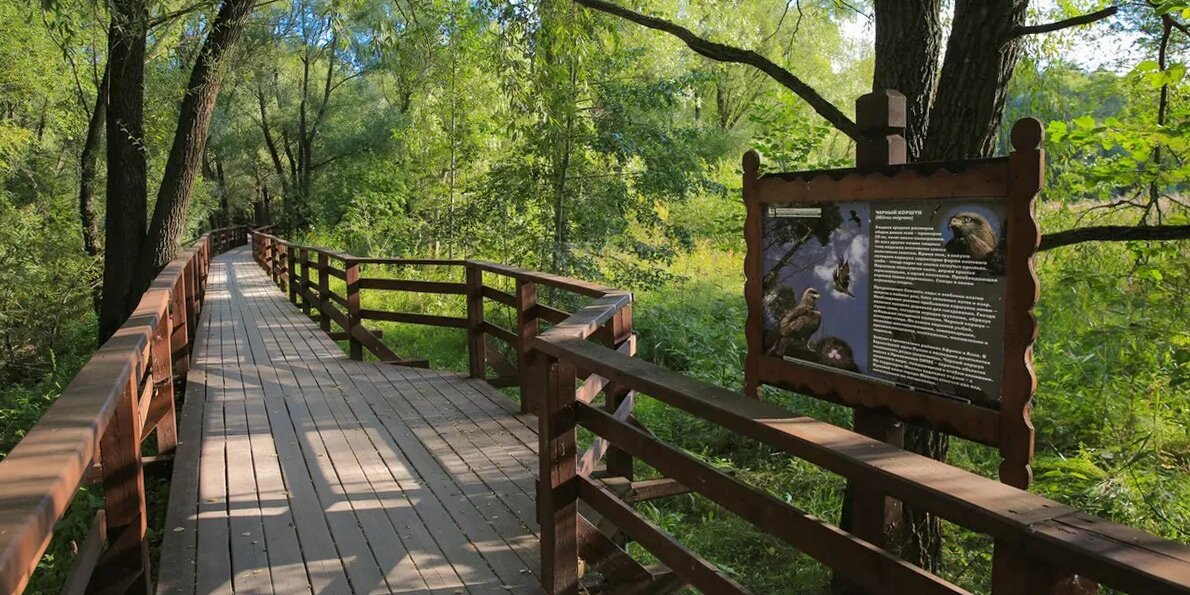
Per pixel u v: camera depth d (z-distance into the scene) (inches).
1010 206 94.5
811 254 119.6
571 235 478.3
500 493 165.3
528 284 225.6
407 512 155.6
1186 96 238.7
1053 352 304.3
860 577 67.9
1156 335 232.2
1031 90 271.3
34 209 797.9
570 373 119.8
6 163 741.3
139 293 450.6
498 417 225.0
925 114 178.9
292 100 1344.7
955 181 99.8
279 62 1217.4
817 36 660.1
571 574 120.6
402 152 1115.3
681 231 496.7
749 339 130.8
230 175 1523.1
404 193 1096.8
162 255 453.4
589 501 116.0
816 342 119.4
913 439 176.6
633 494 162.7
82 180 772.0
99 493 212.4
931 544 171.2
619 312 165.8
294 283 558.9
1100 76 273.7
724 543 211.2
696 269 627.8
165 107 662.5
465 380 273.4
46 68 761.0
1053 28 164.6
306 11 1035.9
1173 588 43.6
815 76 813.2
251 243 1434.5
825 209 117.0
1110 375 275.1
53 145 908.0
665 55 551.2
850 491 177.6
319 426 218.1
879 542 108.5
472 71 657.6
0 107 848.3
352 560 135.1
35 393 407.2
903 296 107.0
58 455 64.7
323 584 126.7
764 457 272.8
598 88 447.5
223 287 664.4
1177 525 221.5
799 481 249.1
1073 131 230.7
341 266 823.7
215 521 152.1
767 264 127.3
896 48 179.6
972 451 283.3
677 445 282.0
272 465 185.2
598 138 453.4
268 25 935.0
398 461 187.0
